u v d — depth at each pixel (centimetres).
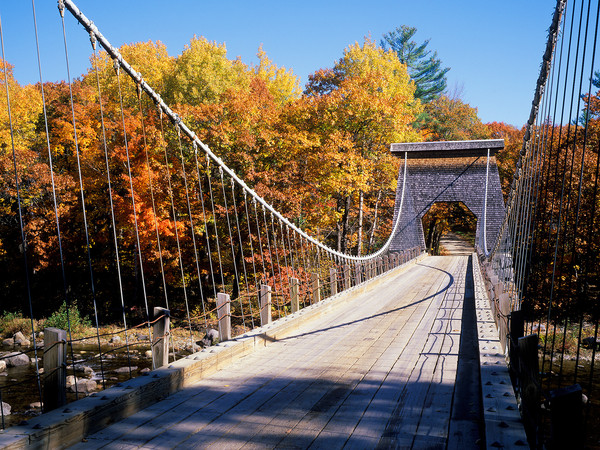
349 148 2719
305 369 537
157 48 3900
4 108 2545
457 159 3031
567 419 181
